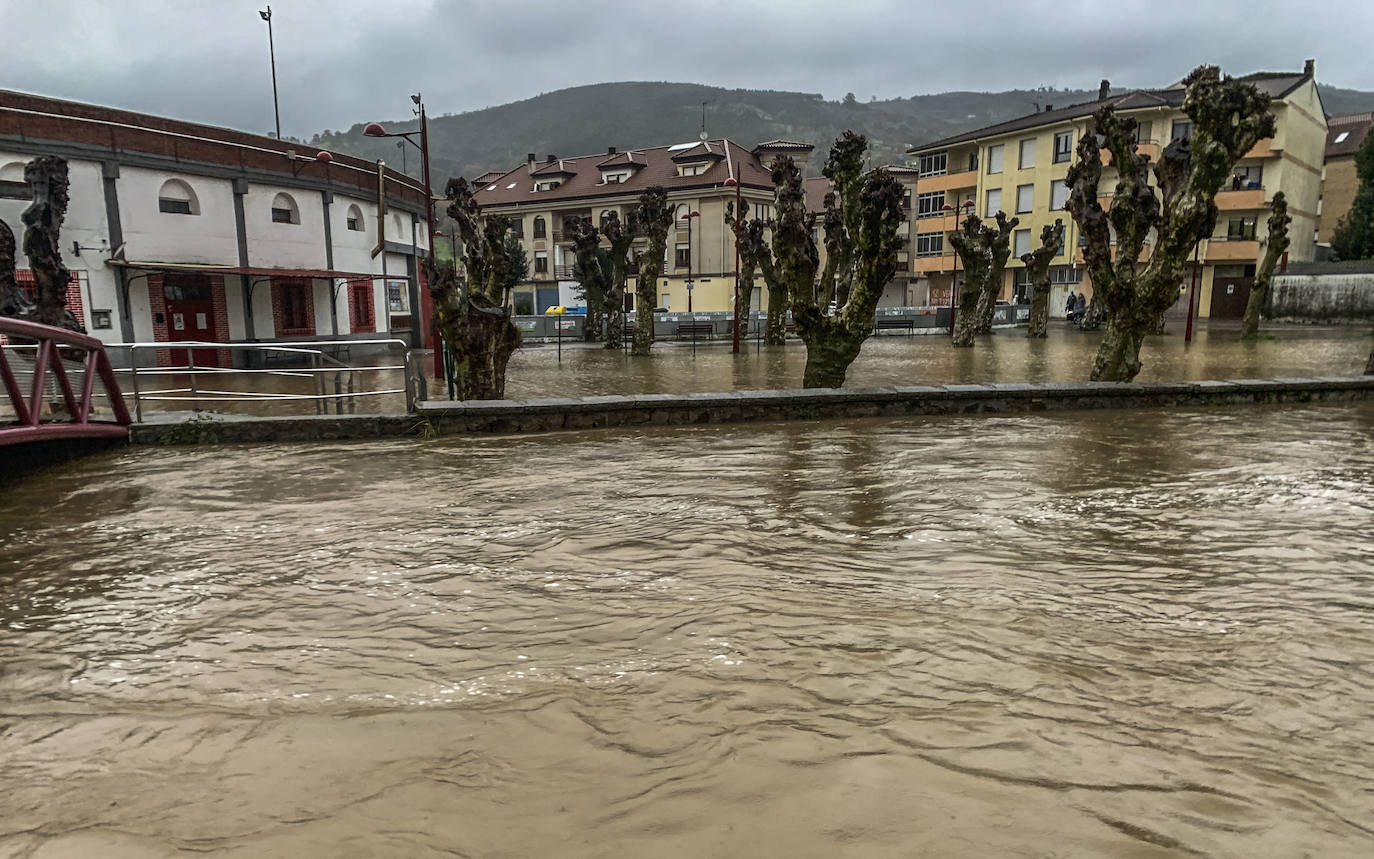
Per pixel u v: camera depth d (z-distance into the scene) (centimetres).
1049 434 950
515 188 7569
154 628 369
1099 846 193
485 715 271
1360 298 4378
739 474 720
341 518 581
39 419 792
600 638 339
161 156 2222
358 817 212
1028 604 375
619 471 745
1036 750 240
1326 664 306
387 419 995
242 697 293
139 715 281
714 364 2417
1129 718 262
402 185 3241
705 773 229
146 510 625
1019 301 5766
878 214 1327
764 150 7019
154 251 2227
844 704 272
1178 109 4953
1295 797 215
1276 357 2395
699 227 6462
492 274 1653
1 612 397
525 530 531
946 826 201
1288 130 4894
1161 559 448
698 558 457
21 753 255
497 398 1272
